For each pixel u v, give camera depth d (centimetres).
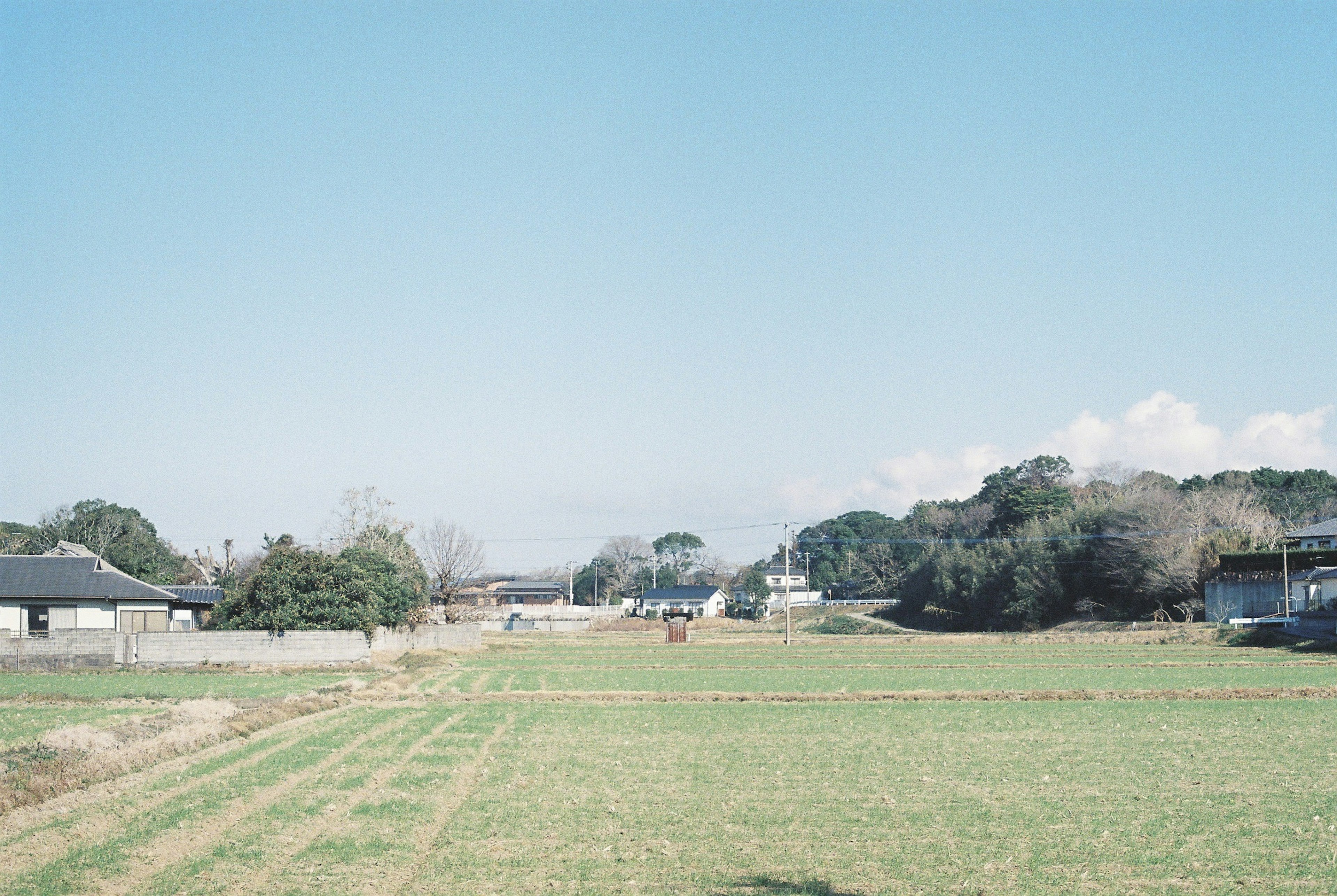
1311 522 12694
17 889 1812
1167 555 10250
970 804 2491
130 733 3238
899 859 2031
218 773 2736
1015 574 11344
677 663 6688
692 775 2838
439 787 2628
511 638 10206
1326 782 2731
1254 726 3716
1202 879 1900
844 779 2784
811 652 7681
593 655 7488
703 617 15838
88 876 1880
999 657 6962
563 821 2325
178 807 2352
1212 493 11881
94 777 2609
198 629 7800
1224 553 9806
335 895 1817
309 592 6347
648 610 16600
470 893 1845
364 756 3048
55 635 5891
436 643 8138
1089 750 3222
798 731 3638
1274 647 7525
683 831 2244
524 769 2925
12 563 7062
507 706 4350
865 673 5872
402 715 4009
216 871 1930
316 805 2403
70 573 7062
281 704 4069
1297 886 1858
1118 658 6706
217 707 3819
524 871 1964
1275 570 9269
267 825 2234
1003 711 4172
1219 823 2297
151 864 1964
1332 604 8562
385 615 7500
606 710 4244
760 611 16550
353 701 4491
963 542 13350
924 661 6656
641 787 2681
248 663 6003
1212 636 8325
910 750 3231
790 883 1891
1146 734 3544
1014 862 2008
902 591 14712
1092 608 11062
